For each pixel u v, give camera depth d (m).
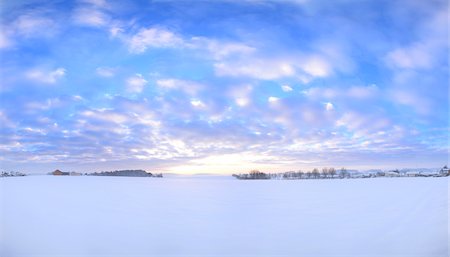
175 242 7.91
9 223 8.84
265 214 10.23
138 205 11.16
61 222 9.19
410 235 8.07
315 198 12.55
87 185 14.90
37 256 7.23
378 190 13.95
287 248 7.66
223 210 10.67
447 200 10.84
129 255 7.25
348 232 8.52
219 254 7.24
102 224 9.12
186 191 14.10
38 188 13.65
